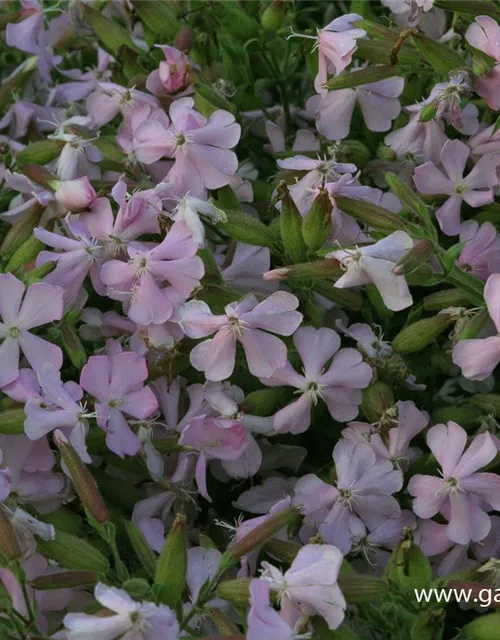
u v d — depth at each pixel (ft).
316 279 1.25
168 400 1.28
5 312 1.24
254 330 1.22
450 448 1.21
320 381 1.25
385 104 1.43
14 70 1.73
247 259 1.31
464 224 1.35
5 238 1.38
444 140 1.41
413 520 1.24
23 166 1.38
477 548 1.23
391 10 1.54
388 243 1.22
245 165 1.45
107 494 1.26
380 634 1.17
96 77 1.64
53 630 1.15
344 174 1.33
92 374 1.23
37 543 1.15
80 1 1.54
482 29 1.32
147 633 1.04
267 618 1.05
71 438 1.20
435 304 1.30
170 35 1.51
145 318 1.25
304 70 1.64
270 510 1.19
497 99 1.34
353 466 1.22
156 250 1.26
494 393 1.32
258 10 1.57
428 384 1.35
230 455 1.24
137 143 1.36
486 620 1.12
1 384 1.23
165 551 1.09
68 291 1.29
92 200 1.32
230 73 1.51
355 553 1.23
